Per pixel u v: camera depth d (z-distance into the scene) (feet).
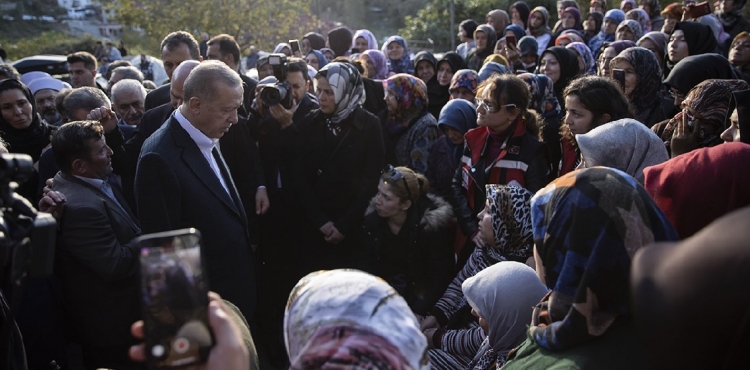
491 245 9.39
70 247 9.35
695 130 8.61
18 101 12.85
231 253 9.39
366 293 3.76
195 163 9.15
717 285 2.22
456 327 9.82
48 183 9.89
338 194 12.97
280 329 13.51
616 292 4.37
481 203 11.83
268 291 13.66
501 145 11.52
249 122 14.19
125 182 12.03
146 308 3.10
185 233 3.20
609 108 9.63
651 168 5.69
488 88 11.25
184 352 3.14
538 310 5.26
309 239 13.44
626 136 7.41
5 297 6.97
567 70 16.67
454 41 61.46
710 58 11.87
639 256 2.65
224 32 64.03
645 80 13.02
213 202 9.22
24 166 3.95
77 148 9.57
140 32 104.01
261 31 65.87
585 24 30.25
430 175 13.70
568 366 4.49
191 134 9.20
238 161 12.62
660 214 4.43
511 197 9.01
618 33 23.82
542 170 11.21
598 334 4.44
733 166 5.14
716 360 2.27
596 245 4.36
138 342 10.01
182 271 3.14
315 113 13.07
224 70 9.15
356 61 17.24
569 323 4.48
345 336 3.54
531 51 21.72
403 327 3.67
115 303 9.79
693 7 22.62
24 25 125.39
